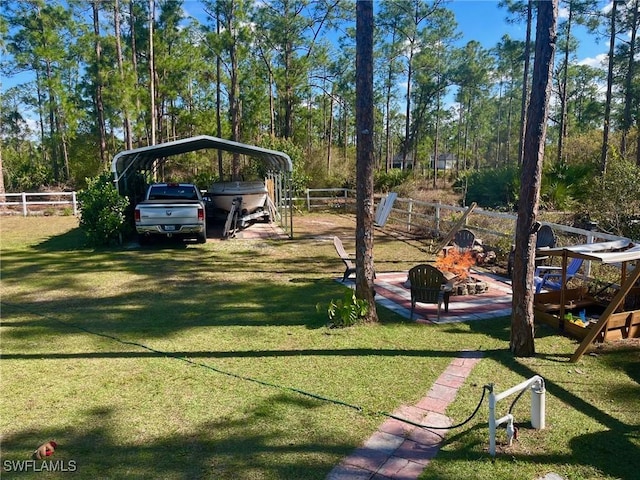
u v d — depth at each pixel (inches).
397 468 121.3
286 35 1056.2
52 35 986.7
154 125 849.5
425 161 2332.7
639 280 246.7
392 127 2263.8
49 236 525.3
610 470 120.1
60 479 115.4
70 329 229.0
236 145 472.7
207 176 1046.4
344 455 126.8
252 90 1195.3
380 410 150.6
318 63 1165.7
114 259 401.7
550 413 147.9
